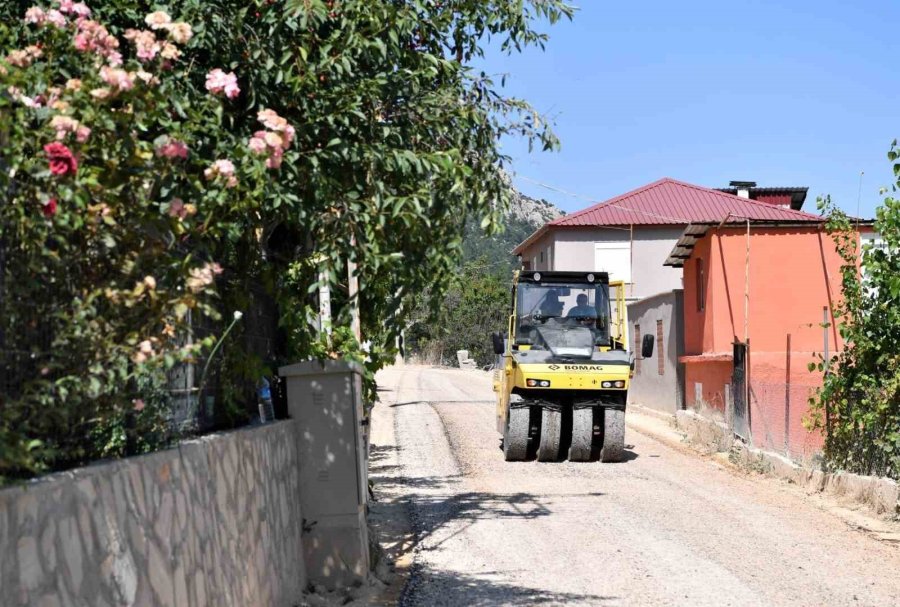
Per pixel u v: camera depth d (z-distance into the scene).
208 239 5.77
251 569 5.86
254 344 7.49
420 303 8.59
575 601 7.58
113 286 4.14
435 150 8.16
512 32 8.80
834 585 8.35
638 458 17.95
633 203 41.00
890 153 12.18
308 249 7.77
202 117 5.27
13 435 3.19
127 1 6.54
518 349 18.05
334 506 7.60
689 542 10.20
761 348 21.08
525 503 12.76
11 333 3.68
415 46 8.73
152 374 4.26
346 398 7.66
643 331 28.70
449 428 22.27
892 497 11.76
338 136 7.14
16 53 4.41
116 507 3.85
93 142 4.35
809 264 21.14
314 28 7.16
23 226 3.74
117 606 3.73
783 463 15.25
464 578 8.38
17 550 3.03
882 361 12.85
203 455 5.12
